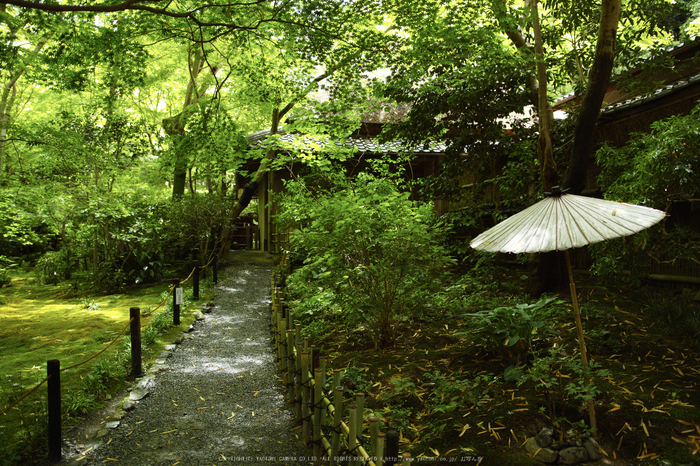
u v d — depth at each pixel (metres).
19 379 5.21
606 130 8.24
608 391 4.05
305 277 6.43
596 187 8.27
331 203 5.92
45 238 18.16
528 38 8.35
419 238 5.77
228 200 13.62
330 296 6.66
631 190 5.09
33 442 3.75
